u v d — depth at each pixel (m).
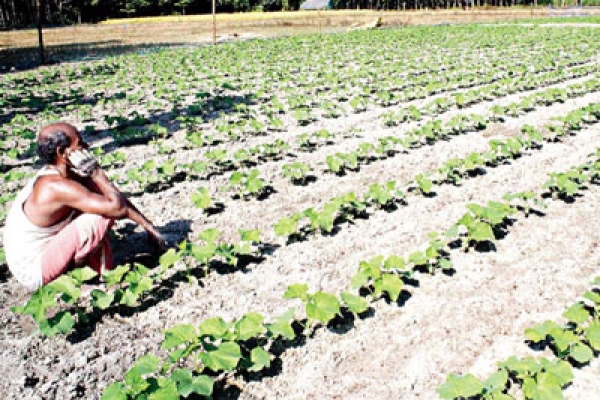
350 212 6.23
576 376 3.68
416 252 4.95
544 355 3.89
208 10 69.31
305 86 13.52
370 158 8.20
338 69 16.84
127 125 10.45
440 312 4.41
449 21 46.22
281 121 9.66
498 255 5.29
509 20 43.59
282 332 3.81
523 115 10.41
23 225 4.30
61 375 3.78
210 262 5.29
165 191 7.12
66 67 19.89
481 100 11.72
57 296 4.69
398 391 3.61
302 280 4.94
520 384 3.59
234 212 6.43
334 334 4.19
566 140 8.84
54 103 12.85
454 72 15.18
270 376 3.78
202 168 7.25
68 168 4.47
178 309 4.54
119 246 5.58
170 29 44.59
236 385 3.70
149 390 3.30
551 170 7.49
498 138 8.99
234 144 9.09
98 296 4.29
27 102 12.39
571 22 36.81
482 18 48.31
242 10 70.62
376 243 5.60
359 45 24.05
